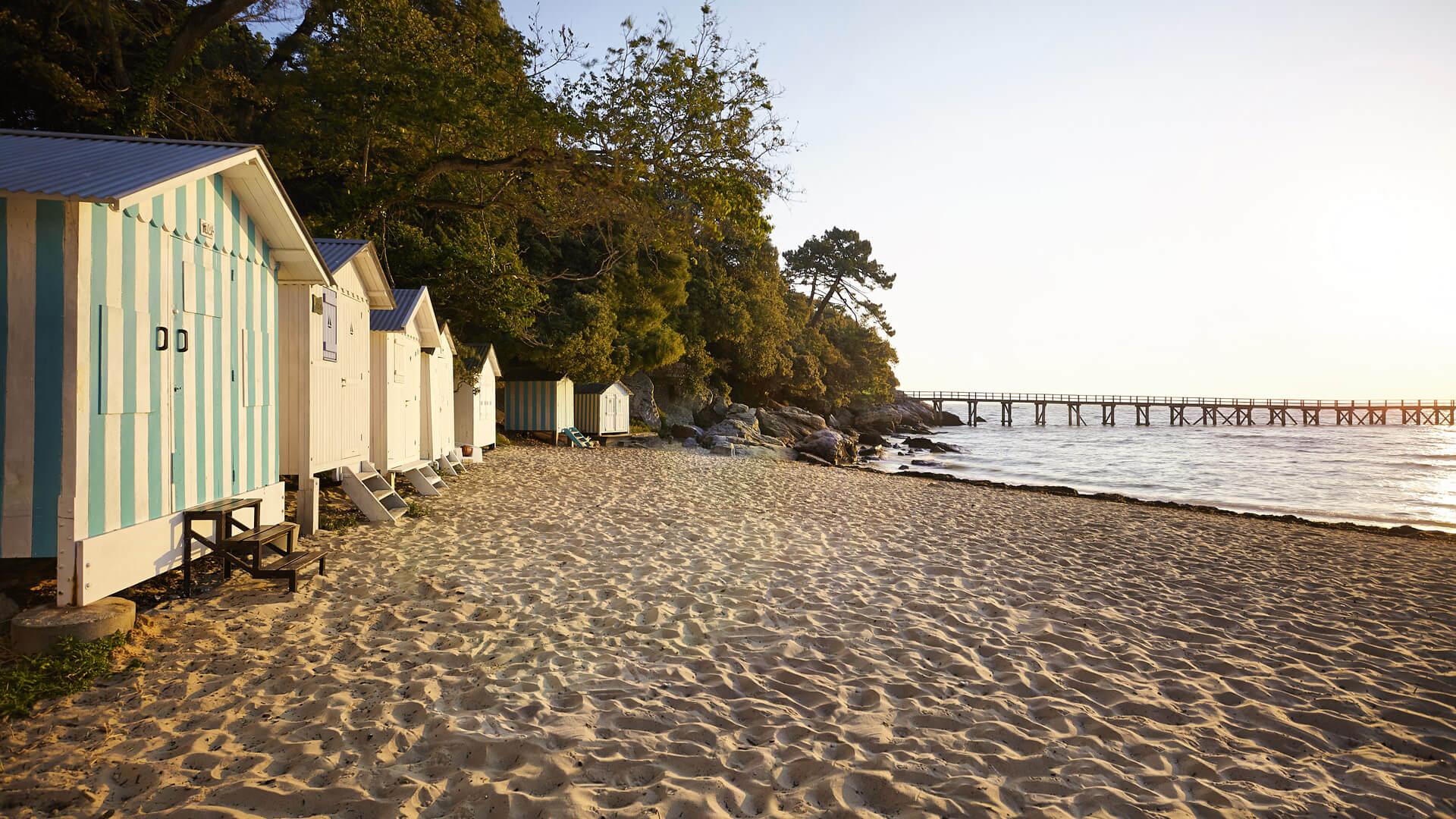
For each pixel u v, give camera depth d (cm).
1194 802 361
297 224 729
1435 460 4216
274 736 390
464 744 386
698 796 344
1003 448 5084
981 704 473
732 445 3189
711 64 1545
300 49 2009
